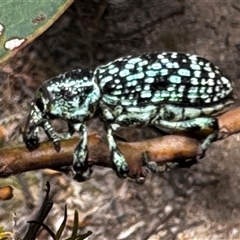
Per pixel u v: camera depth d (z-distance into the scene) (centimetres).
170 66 11
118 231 24
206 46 27
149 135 24
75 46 27
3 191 13
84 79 12
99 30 28
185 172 25
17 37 11
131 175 12
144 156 12
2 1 11
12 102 26
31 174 25
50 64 27
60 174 25
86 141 12
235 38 28
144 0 28
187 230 24
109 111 12
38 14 11
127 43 27
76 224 13
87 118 12
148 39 27
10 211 24
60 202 25
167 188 25
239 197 25
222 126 12
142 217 25
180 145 12
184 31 28
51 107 12
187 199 25
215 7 28
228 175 25
